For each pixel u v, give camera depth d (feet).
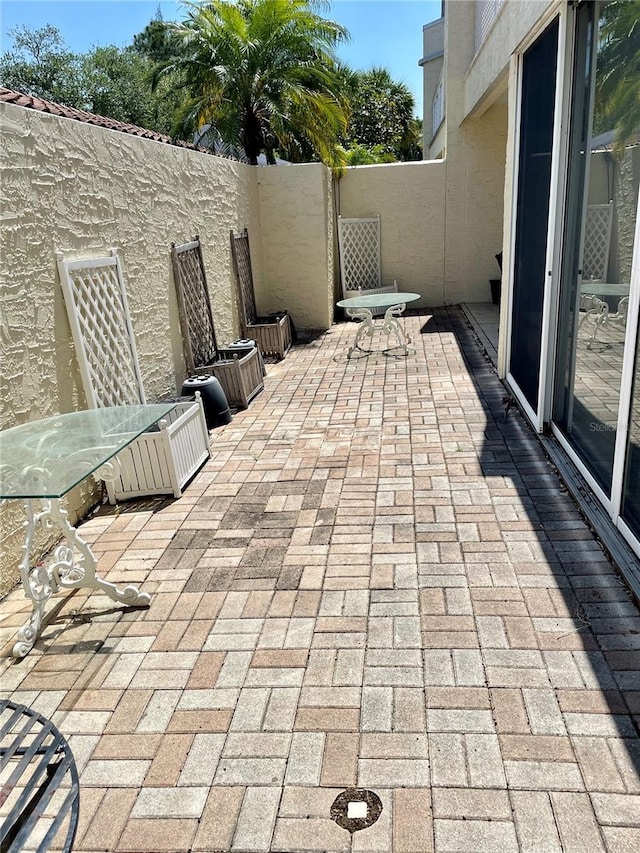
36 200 12.89
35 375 12.85
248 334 29.76
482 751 7.45
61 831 6.91
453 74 36.40
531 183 17.98
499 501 13.71
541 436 16.83
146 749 7.95
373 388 23.80
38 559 12.97
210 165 25.27
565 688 8.29
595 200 12.64
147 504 15.38
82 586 10.93
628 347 10.55
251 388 23.68
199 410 17.43
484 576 10.98
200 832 6.77
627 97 10.53
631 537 10.93
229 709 8.48
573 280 14.62
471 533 12.46
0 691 9.23
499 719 7.89
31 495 8.14
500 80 24.53
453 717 7.98
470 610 10.09
